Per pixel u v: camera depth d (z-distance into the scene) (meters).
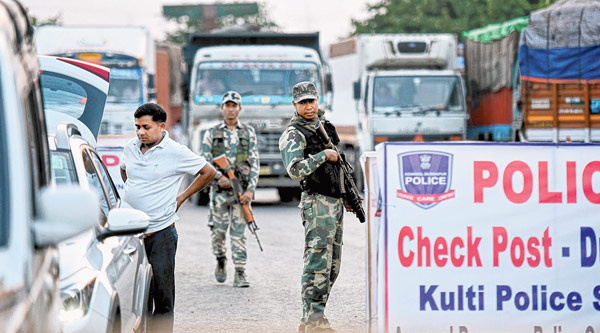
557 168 12.55
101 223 11.62
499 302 12.45
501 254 12.46
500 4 116.06
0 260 6.67
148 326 13.84
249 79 44.34
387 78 47.59
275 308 18.62
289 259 25.53
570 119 39.59
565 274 12.57
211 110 44.09
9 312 6.45
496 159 12.45
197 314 18.00
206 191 45.25
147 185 14.84
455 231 12.38
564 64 39.31
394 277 12.30
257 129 44.06
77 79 17.33
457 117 47.25
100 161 13.73
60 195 7.21
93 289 9.86
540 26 39.66
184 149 15.08
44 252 7.75
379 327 12.28
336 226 14.99
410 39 50.34
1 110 7.12
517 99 40.62
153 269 14.80
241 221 21.20
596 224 12.59
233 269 24.06
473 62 49.44
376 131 47.28
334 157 14.70
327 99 45.84
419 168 12.34
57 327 7.89
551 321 12.54
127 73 42.69
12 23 7.61
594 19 38.56
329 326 15.09
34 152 7.98
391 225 12.30
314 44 47.69
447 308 12.35
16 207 6.93
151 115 14.87
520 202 12.50
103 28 43.59
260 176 44.12
